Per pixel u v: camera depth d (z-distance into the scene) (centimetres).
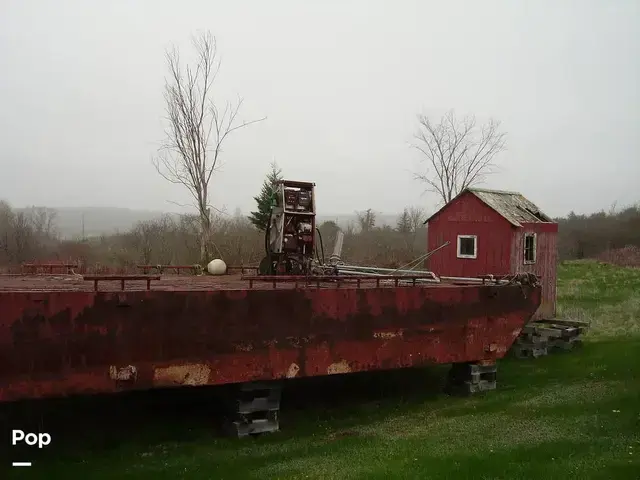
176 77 2212
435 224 1717
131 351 686
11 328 621
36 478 641
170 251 2783
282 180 1105
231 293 755
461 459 684
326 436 809
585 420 845
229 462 689
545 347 1375
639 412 863
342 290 855
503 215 1505
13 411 855
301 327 814
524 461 675
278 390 820
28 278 1012
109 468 673
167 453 729
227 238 2683
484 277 1078
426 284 1050
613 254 4447
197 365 731
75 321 654
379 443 768
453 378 1070
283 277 829
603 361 1262
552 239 1631
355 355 866
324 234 3397
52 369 642
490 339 1041
